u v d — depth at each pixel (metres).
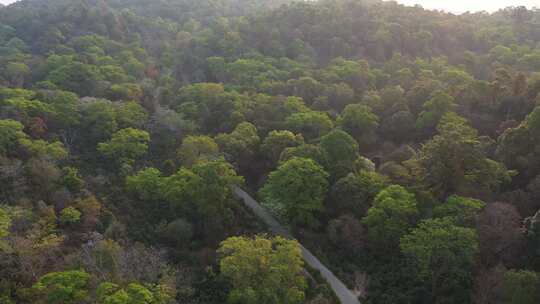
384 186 50.78
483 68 93.19
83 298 33.06
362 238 46.84
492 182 47.16
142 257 41.44
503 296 34.84
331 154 56.47
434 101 67.88
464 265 39.00
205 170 50.53
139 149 62.47
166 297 35.34
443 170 47.75
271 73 95.19
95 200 49.81
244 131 66.06
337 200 51.38
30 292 34.94
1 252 38.34
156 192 53.81
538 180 46.00
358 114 69.62
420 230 41.22
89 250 40.53
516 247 39.34
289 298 36.66
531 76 74.31
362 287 42.38
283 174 51.50
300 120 69.31
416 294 39.59
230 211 50.81
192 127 71.81
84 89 84.44
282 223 52.56
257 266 38.38
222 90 84.25
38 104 66.50
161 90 89.38
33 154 55.66
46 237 40.81
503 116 65.00
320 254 46.53
